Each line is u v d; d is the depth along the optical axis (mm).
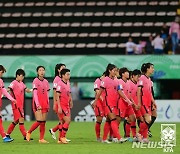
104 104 55812
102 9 124562
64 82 55125
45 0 126750
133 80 58500
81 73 101938
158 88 102500
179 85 108625
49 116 100125
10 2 127312
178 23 110438
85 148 50844
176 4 123812
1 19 124625
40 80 57188
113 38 119875
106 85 55125
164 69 100250
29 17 124000
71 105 56188
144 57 100500
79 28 121688
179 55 99875
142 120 56125
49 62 102250
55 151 48250
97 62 101562
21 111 58500
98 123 58562
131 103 55500
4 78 103562
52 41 120625
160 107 94000
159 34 115438
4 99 98062
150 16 122188
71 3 125375
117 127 55969
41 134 57281
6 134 57750
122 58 100875
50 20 123562
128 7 124188
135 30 120938
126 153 46562
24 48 119250
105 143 55906
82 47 118625
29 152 47562
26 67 102562
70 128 79938
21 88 58250
